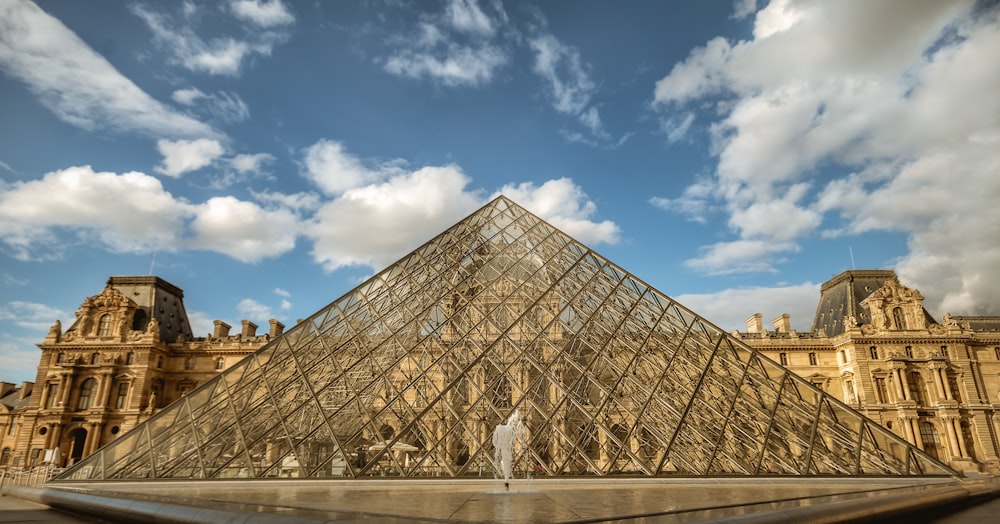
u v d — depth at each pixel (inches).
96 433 4037.9
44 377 4190.5
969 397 3882.9
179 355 4564.5
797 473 1288.1
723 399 1530.5
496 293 1900.8
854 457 1382.9
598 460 1412.4
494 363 1560.0
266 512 501.7
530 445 1317.7
